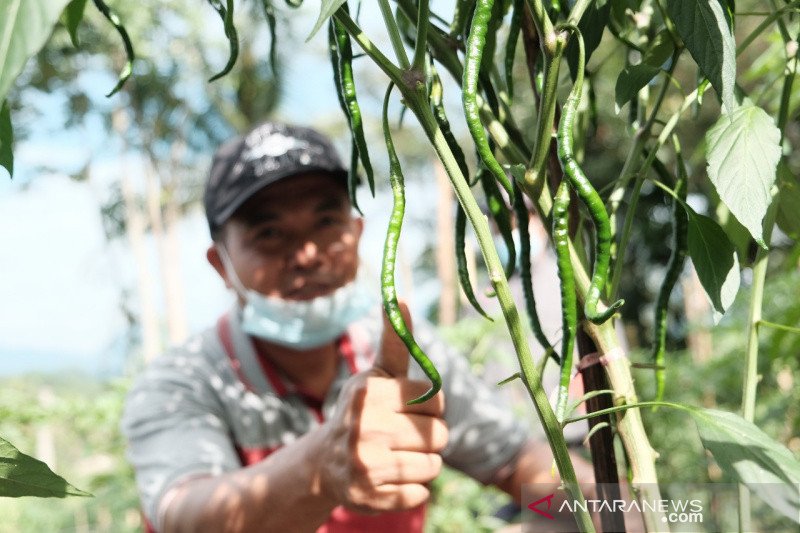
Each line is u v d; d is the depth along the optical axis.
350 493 0.71
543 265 1.70
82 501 4.55
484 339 2.48
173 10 11.10
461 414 1.40
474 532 2.98
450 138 0.56
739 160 0.48
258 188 1.27
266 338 1.33
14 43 0.30
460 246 0.61
